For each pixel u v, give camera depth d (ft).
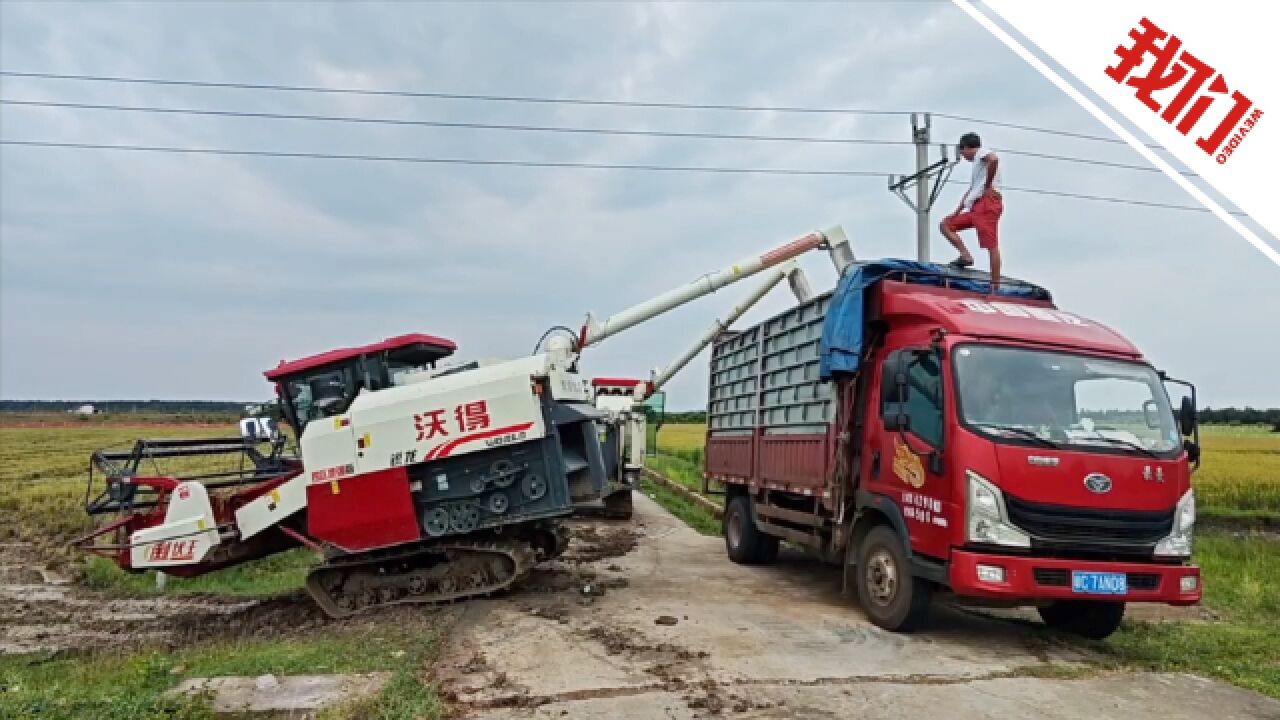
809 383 33.35
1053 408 24.52
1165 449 24.50
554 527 32.24
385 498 29.94
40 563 44.52
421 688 19.66
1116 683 21.68
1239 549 49.78
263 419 36.60
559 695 19.29
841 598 32.17
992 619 29.32
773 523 37.60
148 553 31.81
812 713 18.33
